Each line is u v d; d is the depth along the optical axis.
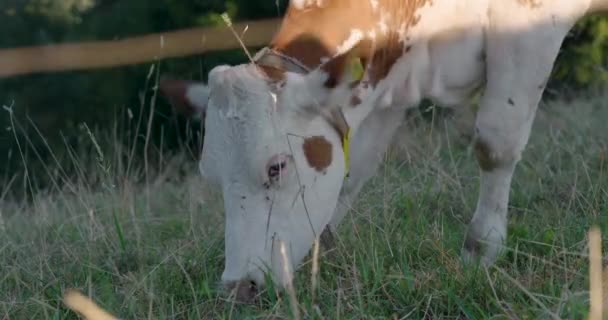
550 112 8.85
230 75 4.53
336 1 4.95
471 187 6.60
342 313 4.53
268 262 4.50
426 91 5.38
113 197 6.50
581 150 7.32
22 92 13.64
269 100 4.49
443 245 5.30
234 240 4.49
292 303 4.25
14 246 6.13
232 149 4.49
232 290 4.45
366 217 5.67
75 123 13.43
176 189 8.16
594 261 3.70
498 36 5.20
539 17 5.15
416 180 6.67
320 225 4.74
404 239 5.39
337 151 4.73
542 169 6.84
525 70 5.21
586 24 9.92
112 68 13.09
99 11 14.05
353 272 4.91
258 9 11.61
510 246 5.36
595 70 10.14
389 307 4.64
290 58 4.79
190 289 5.08
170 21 12.40
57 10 14.59
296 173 4.56
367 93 5.02
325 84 4.54
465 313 4.32
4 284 5.55
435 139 8.22
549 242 5.25
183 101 4.87
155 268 5.16
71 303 4.22
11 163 13.20
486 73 5.33
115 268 5.40
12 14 14.58
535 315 4.25
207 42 11.65
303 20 4.94
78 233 6.40
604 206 5.65
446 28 5.20
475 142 5.38
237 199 4.50
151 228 6.50
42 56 13.69
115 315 4.80
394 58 5.13
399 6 5.07
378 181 6.75
